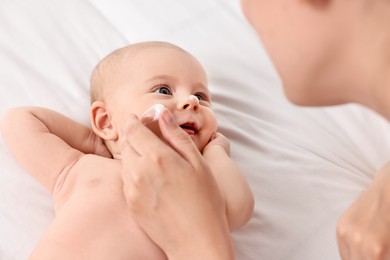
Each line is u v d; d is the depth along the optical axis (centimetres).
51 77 129
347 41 54
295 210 115
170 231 81
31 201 109
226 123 127
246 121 129
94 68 125
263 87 139
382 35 52
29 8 141
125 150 84
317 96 61
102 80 116
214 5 153
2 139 117
